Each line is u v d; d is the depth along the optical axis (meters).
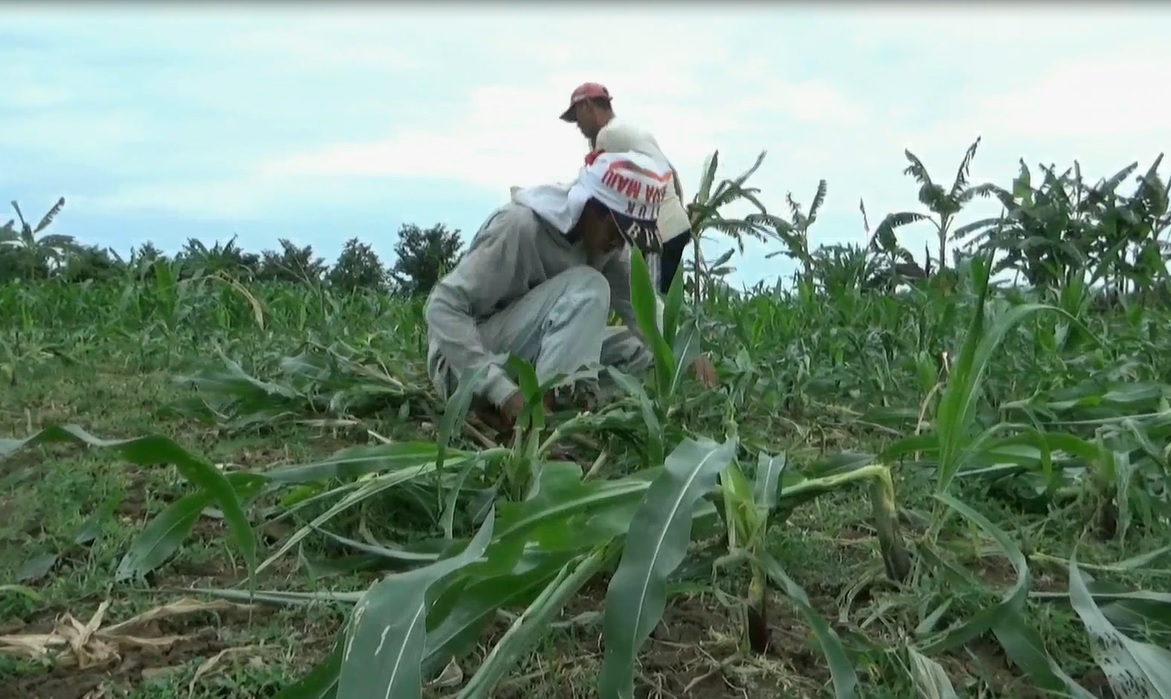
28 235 8.11
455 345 2.90
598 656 1.49
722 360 3.61
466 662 1.46
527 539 1.40
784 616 1.67
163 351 4.43
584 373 2.15
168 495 2.21
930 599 1.60
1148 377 3.29
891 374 3.68
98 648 1.42
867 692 1.39
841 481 1.72
